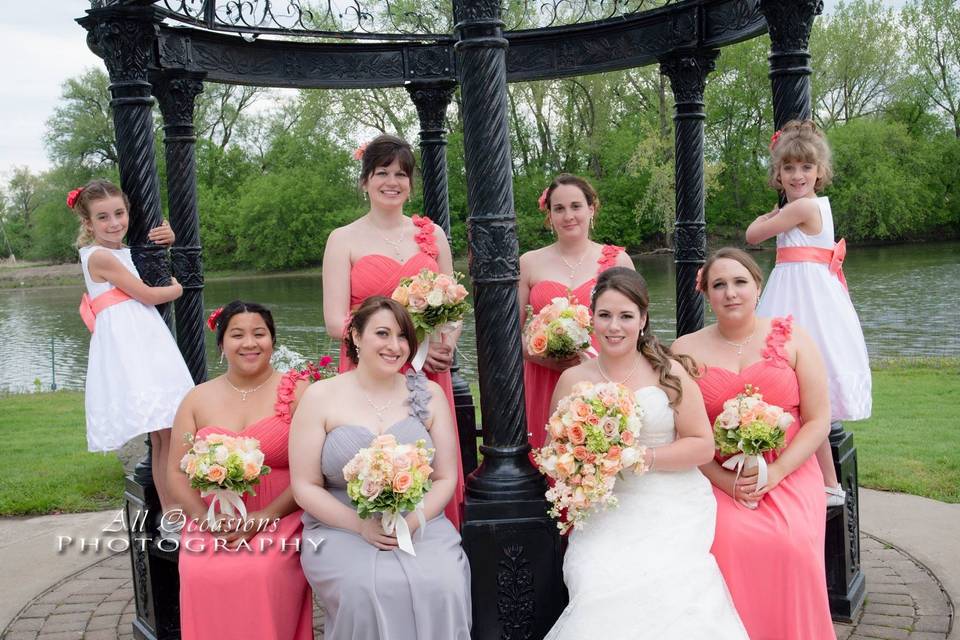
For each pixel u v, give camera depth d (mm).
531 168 27719
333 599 3035
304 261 33531
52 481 6445
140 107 3867
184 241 4930
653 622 2871
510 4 6398
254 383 3590
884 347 13648
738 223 31797
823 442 3723
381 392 3344
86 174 34594
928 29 33562
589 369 3412
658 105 27000
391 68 5660
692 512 3186
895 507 5246
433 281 3480
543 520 3195
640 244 30000
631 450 3029
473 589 3217
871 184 31078
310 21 5391
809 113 3961
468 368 12641
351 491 2932
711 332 3604
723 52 30547
